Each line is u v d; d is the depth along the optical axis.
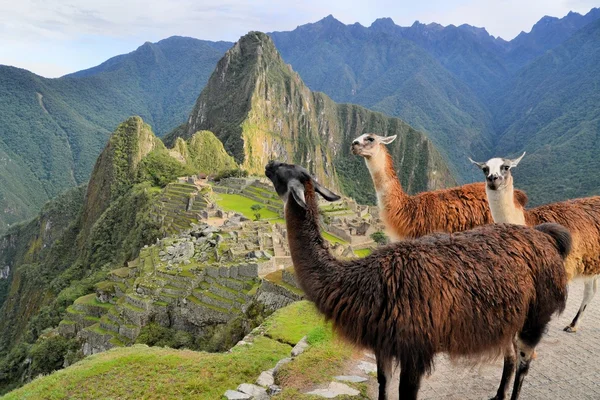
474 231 5.34
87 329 29.22
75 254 94.00
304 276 5.04
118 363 9.40
